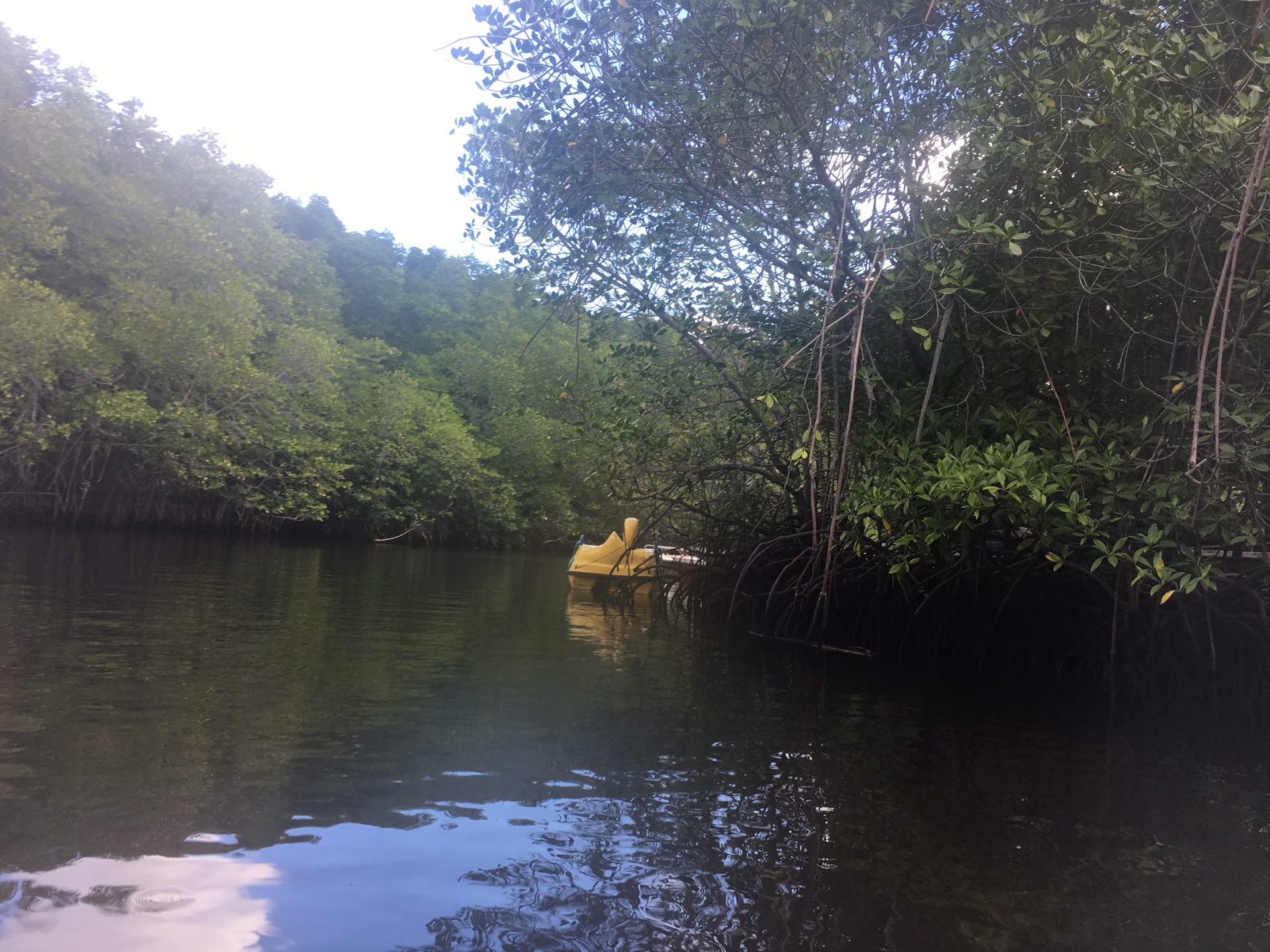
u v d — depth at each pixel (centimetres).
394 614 773
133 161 2062
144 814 257
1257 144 457
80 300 1691
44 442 1563
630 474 1009
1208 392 519
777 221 723
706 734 413
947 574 752
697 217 770
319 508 1994
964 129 623
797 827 293
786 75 629
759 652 743
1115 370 667
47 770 288
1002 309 650
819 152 655
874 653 800
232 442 1866
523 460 2886
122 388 1783
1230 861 286
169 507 2002
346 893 219
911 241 659
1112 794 360
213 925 198
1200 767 422
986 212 587
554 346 2833
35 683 404
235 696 409
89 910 200
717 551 1098
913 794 340
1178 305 585
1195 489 521
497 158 727
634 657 646
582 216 759
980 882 256
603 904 225
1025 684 671
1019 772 386
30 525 1678
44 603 654
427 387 3009
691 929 215
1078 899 248
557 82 663
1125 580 659
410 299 3653
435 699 442
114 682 416
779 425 818
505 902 221
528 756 353
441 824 270
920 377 740
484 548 2725
